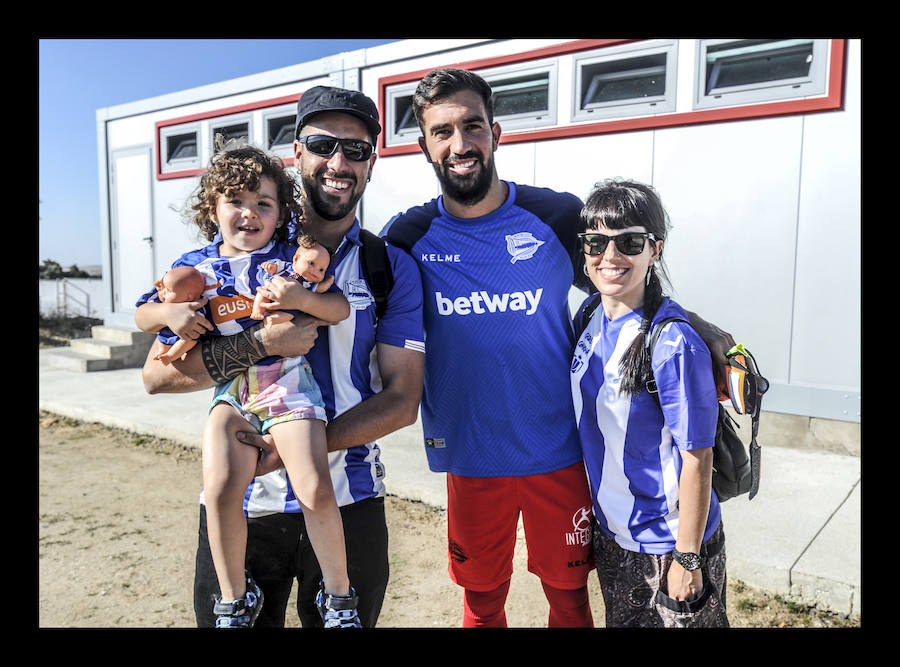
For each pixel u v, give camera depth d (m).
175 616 3.41
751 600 3.22
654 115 5.24
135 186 9.41
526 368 2.33
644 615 2.06
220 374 1.86
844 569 3.17
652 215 1.99
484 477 2.40
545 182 5.83
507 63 5.88
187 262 1.92
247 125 7.90
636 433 2.02
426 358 2.42
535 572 2.50
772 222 4.88
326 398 1.99
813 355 4.83
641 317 2.04
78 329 15.63
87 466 5.77
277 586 2.02
